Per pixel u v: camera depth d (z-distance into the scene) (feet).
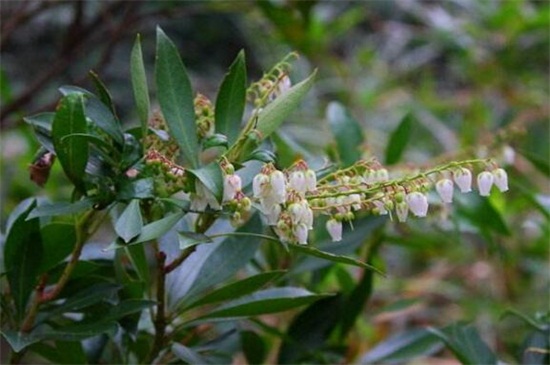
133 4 2.75
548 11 3.63
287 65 1.67
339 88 4.09
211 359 1.70
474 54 3.92
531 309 3.16
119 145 1.54
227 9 2.88
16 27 2.76
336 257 1.51
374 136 3.69
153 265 2.37
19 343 1.56
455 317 3.32
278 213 1.49
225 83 1.59
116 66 4.76
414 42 4.50
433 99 4.28
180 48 5.00
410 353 2.10
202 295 1.70
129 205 1.50
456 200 2.20
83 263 1.66
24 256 1.64
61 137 1.49
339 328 2.07
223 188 1.44
